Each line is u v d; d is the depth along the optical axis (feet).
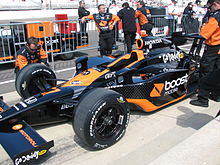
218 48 13.05
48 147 8.87
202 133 8.57
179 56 15.07
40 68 13.87
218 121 9.32
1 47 22.80
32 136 9.09
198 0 45.57
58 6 84.89
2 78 20.93
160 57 14.11
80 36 27.84
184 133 11.22
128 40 26.71
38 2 83.87
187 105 14.37
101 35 23.56
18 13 69.26
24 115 10.14
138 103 12.32
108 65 12.43
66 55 27.17
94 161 9.39
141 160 9.39
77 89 11.35
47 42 25.36
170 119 12.60
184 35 14.76
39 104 10.30
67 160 9.48
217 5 12.24
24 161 8.32
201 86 9.29
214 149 7.74
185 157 7.42
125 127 10.48
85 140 9.25
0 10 74.69
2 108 11.19
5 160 9.62
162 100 13.20
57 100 10.67
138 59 13.34
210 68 13.56
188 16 35.22
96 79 11.75
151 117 12.85
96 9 81.10
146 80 12.59
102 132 10.08
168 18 35.09
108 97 9.36
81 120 9.06
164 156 7.51
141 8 27.40
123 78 12.07
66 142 10.73
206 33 12.51
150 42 14.17
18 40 23.57
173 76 13.42
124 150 10.03
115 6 50.31
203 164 7.13
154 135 11.10
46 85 14.07
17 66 16.31
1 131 9.25
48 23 24.86
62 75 21.17
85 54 30.25
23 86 13.53
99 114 9.20
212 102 14.74
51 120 11.22
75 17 70.13
